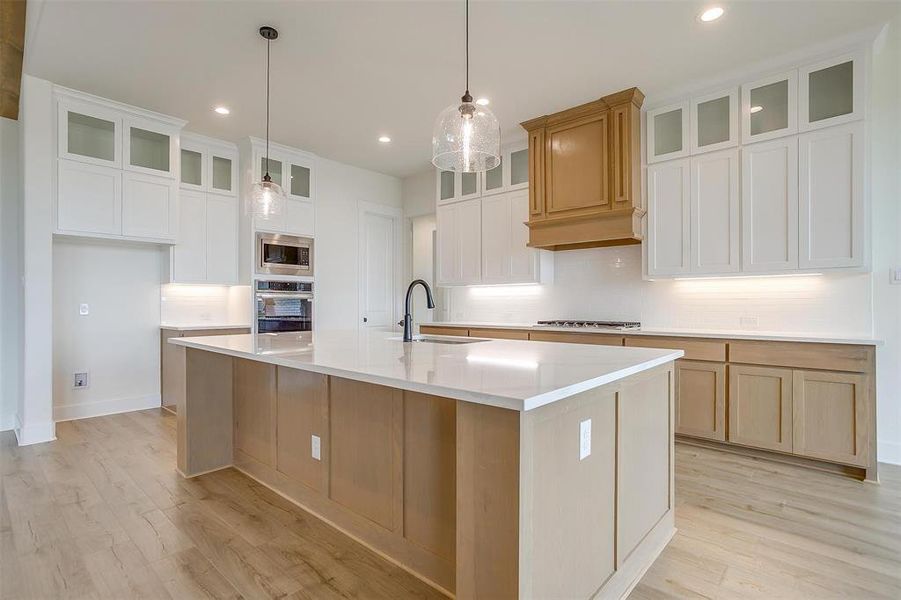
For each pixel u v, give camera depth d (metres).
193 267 4.55
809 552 1.95
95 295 4.27
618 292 4.25
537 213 4.18
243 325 4.74
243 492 2.57
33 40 2.93
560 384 1.29
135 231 3.94
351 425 2.10
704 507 2.39
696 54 3.09
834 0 2.53
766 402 3.04
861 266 2.88
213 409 2.90
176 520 2.23
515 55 3.10
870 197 2.90
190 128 4.41
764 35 2.87
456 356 1.90
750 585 1.73
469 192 5.04
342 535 2.10
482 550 1.29
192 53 3.07
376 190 5.96
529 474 1.22
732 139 3.37
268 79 3.43
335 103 3.85
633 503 1.79
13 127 3.96
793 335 3.09
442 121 2.36
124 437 3.56
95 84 3.50
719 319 3.68
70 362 4.12
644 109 3.79
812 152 3.04
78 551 1.94
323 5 2.57
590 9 2.60
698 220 3.51
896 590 1.69
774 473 2.86
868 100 2.86
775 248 3.18
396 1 2.53
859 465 2.72
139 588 1.70
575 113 3.93
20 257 3.74
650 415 1.94
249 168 4.70
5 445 3.37
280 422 2.56
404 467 1.87
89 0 2.51
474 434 1.30
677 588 1.72
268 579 1.77
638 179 3.77
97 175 3.73
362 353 2.00
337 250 5.51
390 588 1.73
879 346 2.85
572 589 1.42
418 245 6.35
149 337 4.60
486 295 5.27
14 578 1.75
